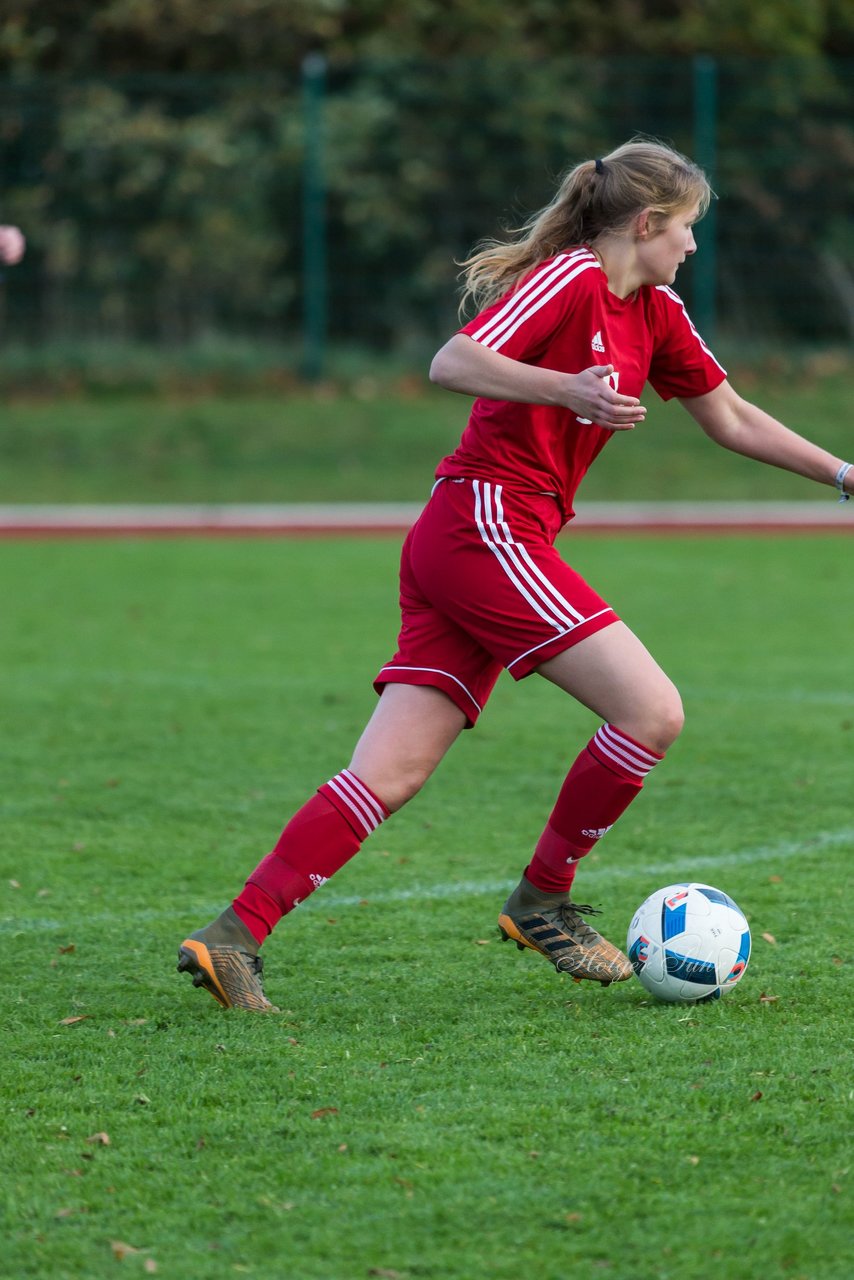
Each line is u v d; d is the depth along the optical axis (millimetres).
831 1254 10016
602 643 14172
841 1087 12578
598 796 14641
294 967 16094
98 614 41281
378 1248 10172
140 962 16328
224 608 42281
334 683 32375
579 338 13992
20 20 83562
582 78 81062
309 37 87750
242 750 26609
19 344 81312
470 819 22359
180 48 86625
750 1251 10047
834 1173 11078
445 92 80750
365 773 14734
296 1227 10469
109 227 80500
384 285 81062
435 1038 13938
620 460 73062
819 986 15172
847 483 15312
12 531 57938
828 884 18844
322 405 78875
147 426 76812
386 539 57438
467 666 14773
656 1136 11695
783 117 79688
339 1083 12859
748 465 72812
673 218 14148
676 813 22453
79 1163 11461
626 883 19062
